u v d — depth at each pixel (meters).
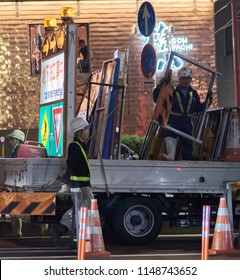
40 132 15.55
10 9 22.66
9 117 22.73
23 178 13.02
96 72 14.88
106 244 13.96
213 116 14.71
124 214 13.51
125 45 22.77
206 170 13.72
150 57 15.99
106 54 22.78
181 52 22.84
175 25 22.84
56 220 13.40
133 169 13.36
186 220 14.20
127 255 12.22
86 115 14.80
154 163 13.45
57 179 13.01
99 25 22.73
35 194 12.00
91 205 11.95
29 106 22.73
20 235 15.05
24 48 22.72
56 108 14.23
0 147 18.42
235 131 14.23
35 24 22.64
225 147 14.38
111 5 22.78
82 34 22.72
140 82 22.70
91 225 11.94
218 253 12.07
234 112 14.34
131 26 22.77
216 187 13.75
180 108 14.05
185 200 14.15
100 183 13.23
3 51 22.69
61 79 14.02
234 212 14.13
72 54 13.68
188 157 14.30
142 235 13.58
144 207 13.59
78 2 22.67
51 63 14.79
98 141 13.71
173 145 14.05
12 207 11.91
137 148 20.92
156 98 14.10
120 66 13.77
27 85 22.73
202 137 14.58
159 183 13.48
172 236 15.75
